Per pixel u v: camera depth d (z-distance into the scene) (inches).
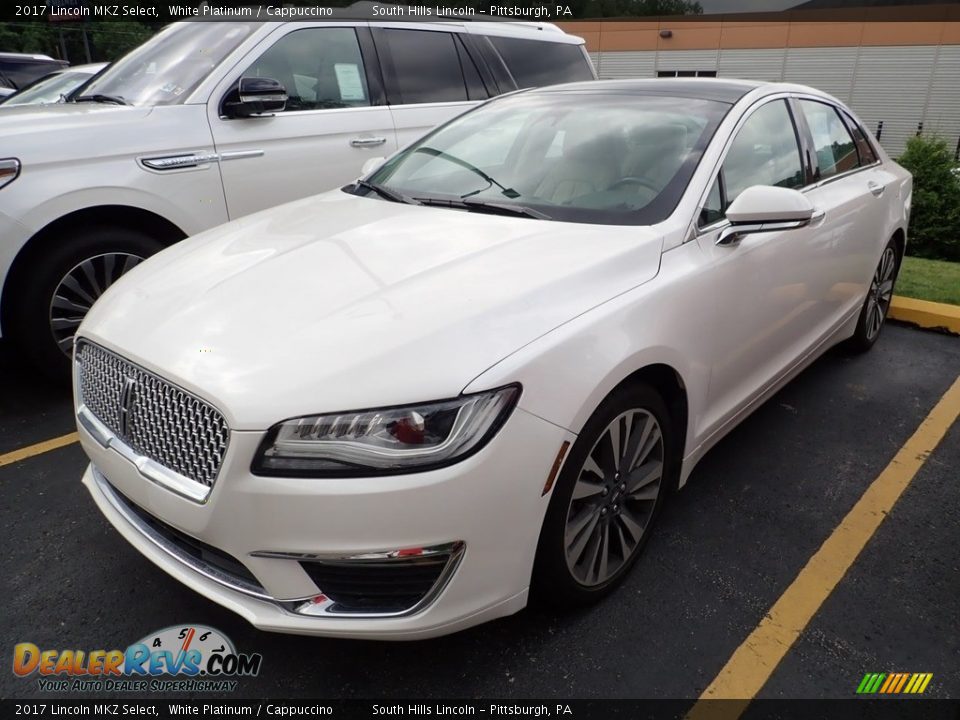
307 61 180.7
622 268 90.0
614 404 84.6
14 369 168.7
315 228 106.9
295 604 73.1
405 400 69.2
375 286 83.8
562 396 76.3
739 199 101.5
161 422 76.1
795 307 126.5
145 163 151.0
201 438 72.2
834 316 149.4
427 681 82.8
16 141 136.1
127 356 79.4
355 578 71.7
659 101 124.8
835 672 84.6
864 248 153.9
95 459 86.4
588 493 84.8
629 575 99.7
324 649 87.2
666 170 108.4
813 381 164.7
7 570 99.7
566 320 80.4
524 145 123.9
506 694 81.2
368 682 82.8
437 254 92.4
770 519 113.1
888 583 99.4
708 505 116.6
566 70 239.9
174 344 77.3
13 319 142.9
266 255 96.3
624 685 82.4
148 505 78.2
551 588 85.4
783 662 85.7
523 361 74.2
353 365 70.7
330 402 68.5
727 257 103.8
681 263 97.0
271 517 69.3
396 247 95.6
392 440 68.6
